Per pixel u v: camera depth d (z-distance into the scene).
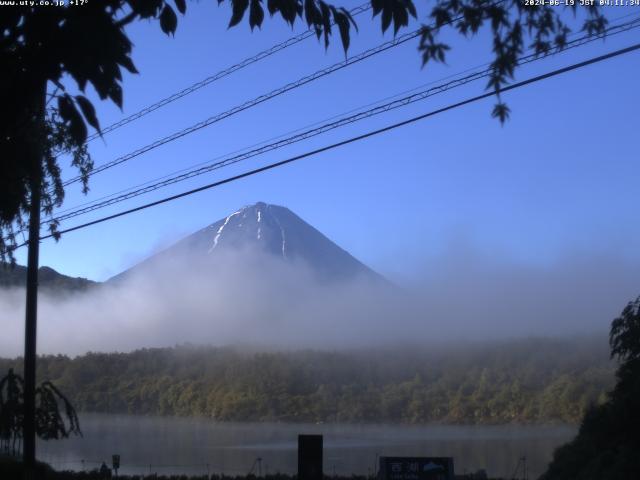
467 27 6.14
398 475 16.41
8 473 20.81
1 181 5.55
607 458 21.62
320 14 5.47
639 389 23.14
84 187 15.84
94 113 4.65
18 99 4.70
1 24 4.49
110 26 4.46
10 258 16.52
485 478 33.12
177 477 29.95
